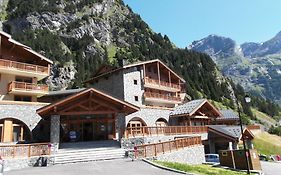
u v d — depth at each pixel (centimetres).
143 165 1866
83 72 10138
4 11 14150
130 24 15500
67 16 14150
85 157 2248
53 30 13212
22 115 3119
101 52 12481
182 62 13662
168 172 1628
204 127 4050
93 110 2644
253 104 14450
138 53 13162
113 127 3172
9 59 3706
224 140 3809
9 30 12650
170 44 16375
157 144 2320
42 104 3288
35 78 3897
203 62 14125
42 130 3238
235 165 2727
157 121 4253
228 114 6844
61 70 9944
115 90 4641
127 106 2744
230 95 12862
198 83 12425
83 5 15288
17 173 1656
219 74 14225
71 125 3259
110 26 15038
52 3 14462
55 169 1780
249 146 4128
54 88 9431
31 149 2072
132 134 2875
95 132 3303
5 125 2994
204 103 4475
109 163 1984
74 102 2556
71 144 2666
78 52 11825
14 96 3631
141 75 4875
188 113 4144
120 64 4659
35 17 13250
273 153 4922
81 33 13338
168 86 5403
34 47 10344
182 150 2617
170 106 5397
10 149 1964
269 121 12850
